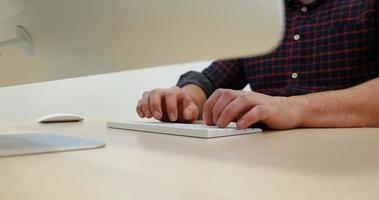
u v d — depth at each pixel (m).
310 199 0.21
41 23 0.36
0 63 0.45
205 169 0.29
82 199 0.22
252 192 0.22
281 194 0.22
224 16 0.24
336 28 1.13
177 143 0.47
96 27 0.31
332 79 1.13
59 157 0.37
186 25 0.26
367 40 1.10
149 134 0.60
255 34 0.23
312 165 0.30
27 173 0.29
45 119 1.02
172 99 0.79
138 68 0.29
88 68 0.34
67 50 0.35
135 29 0.28
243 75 1.37
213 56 0.25
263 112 0.59
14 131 0.75
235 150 0.40
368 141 0.45
